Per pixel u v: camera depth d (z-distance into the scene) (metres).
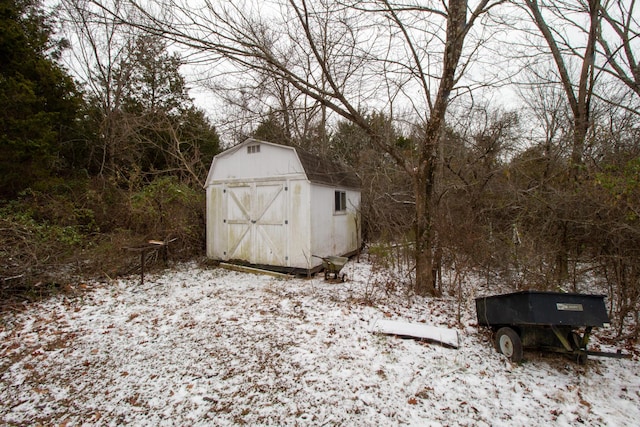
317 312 4.83
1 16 7.89
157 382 3.00
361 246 10.36
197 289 6.14
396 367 3.25
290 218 7.16
